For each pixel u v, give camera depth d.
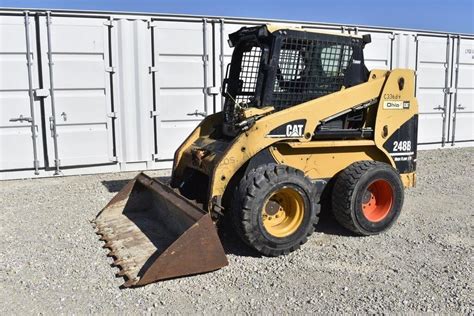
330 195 5.36
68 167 8.09
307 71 5.06
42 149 7.89
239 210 4.54
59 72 7.81
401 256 4.73
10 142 7.74
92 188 7.30
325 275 4.31
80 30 7.84
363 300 3.85
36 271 4.36
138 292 3.98
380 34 9.93
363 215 5.17
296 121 4.84
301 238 4.74
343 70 5.26
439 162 9.50
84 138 8.07
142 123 8.33
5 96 7.65
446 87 10.87
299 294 3.96
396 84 5.43
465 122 11.27
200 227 4.22
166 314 3.65
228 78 5.51
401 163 5.60
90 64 7.95
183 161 5.57
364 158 5.40
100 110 8.10
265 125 4.70
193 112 8.59
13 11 7.51
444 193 7.18
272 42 4.86
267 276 4.28
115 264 4.45
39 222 5.74
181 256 4.15
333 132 5.12
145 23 8.16
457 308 3.71
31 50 7.66
